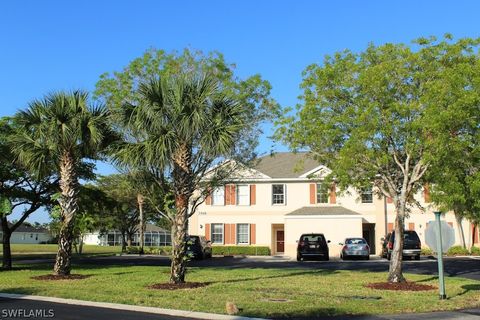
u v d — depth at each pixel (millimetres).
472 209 17281
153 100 15812
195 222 42594
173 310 11828
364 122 15672
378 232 39344
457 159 14406
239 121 16484
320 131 16688
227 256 39000
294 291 14906
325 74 16953
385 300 13297
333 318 11141
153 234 82375
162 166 16141
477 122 14430
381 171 17312
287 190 41375
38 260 33438
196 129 15734
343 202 40188
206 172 20641
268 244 41125
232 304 11445
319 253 31828
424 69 16172
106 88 20172
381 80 15688
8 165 22156
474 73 14633
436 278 19266
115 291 14742
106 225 51875
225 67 20766
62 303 12938
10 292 14664
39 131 18234
